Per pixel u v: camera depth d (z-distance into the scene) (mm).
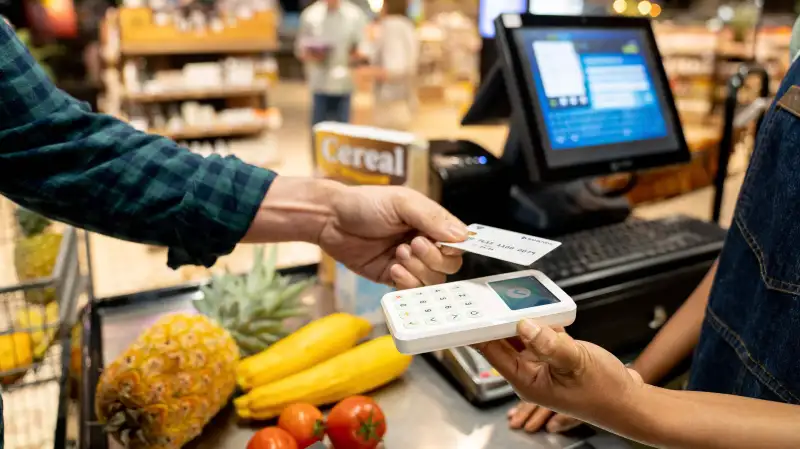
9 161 847
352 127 1354
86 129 890
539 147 1296
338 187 990
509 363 704
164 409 894
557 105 1339
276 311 1166
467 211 1383
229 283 1193
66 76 6336
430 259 845
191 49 5242
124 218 903
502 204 1425
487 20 3213
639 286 1189
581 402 666
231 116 5410
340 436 918
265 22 5434
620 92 1448
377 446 943
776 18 5289
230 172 955
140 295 1397
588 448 932
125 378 896
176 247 948
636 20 1516
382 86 6875
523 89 1295
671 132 1521
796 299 741
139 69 5195
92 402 1016
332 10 4941
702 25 5898
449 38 8047
